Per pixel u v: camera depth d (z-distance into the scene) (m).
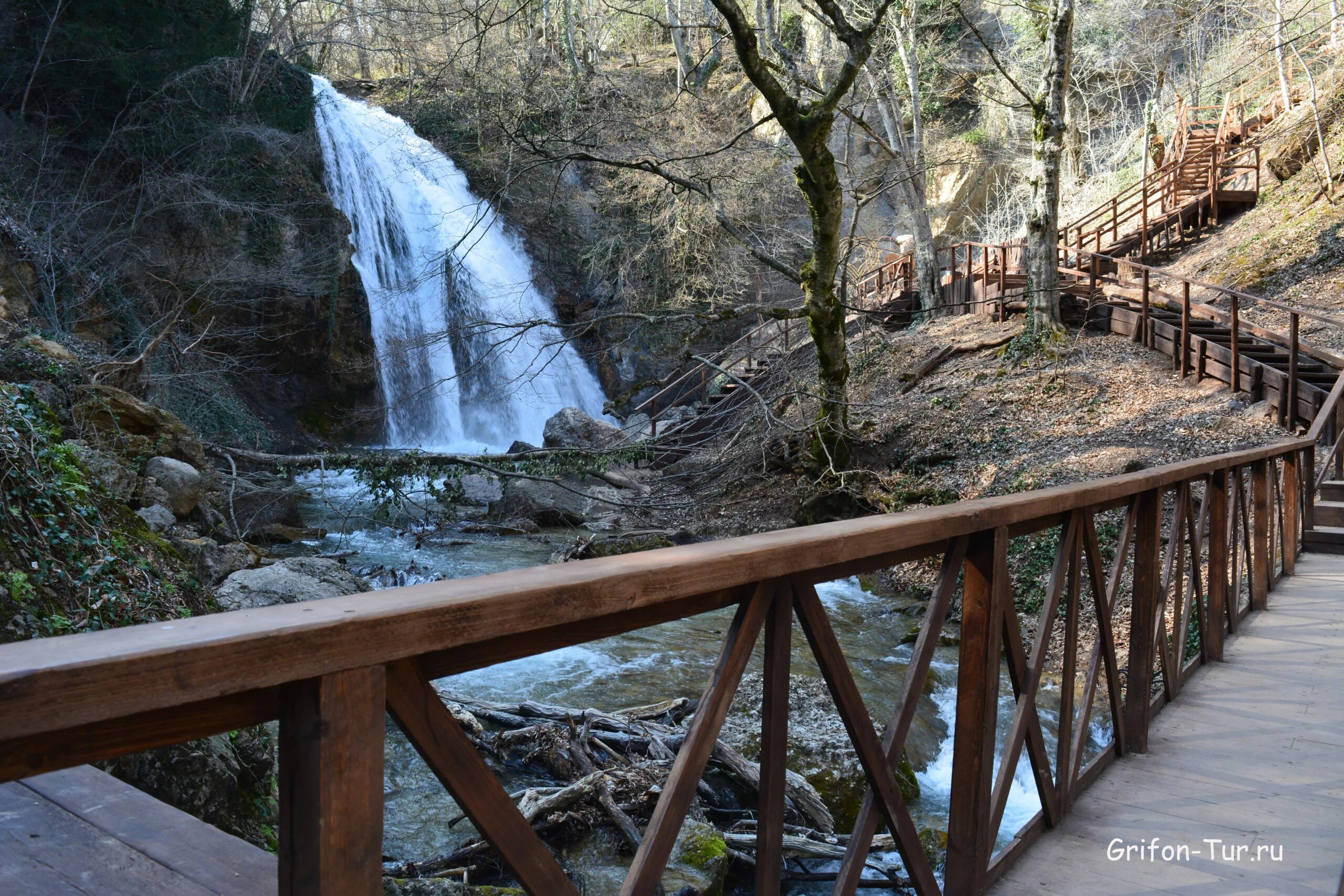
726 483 16.89
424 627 1.09
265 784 4.49
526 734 6.29
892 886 4.82
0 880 2.08
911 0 22.16
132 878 2.11
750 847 5.09
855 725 1.98
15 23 16.77
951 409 15.70
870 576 12.55
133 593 4.97
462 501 16.89
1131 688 3.97
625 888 1.38
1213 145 22.58
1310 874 2.85
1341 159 19.11
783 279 29.16
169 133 17.59
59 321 13.74
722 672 1.61
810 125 12.55
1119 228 27.12
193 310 19.23
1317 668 5.20
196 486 9.73
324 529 13.84
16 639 3.93
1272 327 15.04
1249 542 6.40
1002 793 2.71
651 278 27.50
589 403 28.25
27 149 15.80
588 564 1.38
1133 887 2.74
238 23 20.53
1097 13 29.95
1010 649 2.72
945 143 32.78
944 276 30.22
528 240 28.56
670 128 22.20
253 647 0.93
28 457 4.82
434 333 14.21
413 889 3.76
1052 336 16.42
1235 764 3.79
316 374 23.17
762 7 18.50
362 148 25.67
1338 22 22.16
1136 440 12.82
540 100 16.64
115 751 0.90
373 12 23.23
